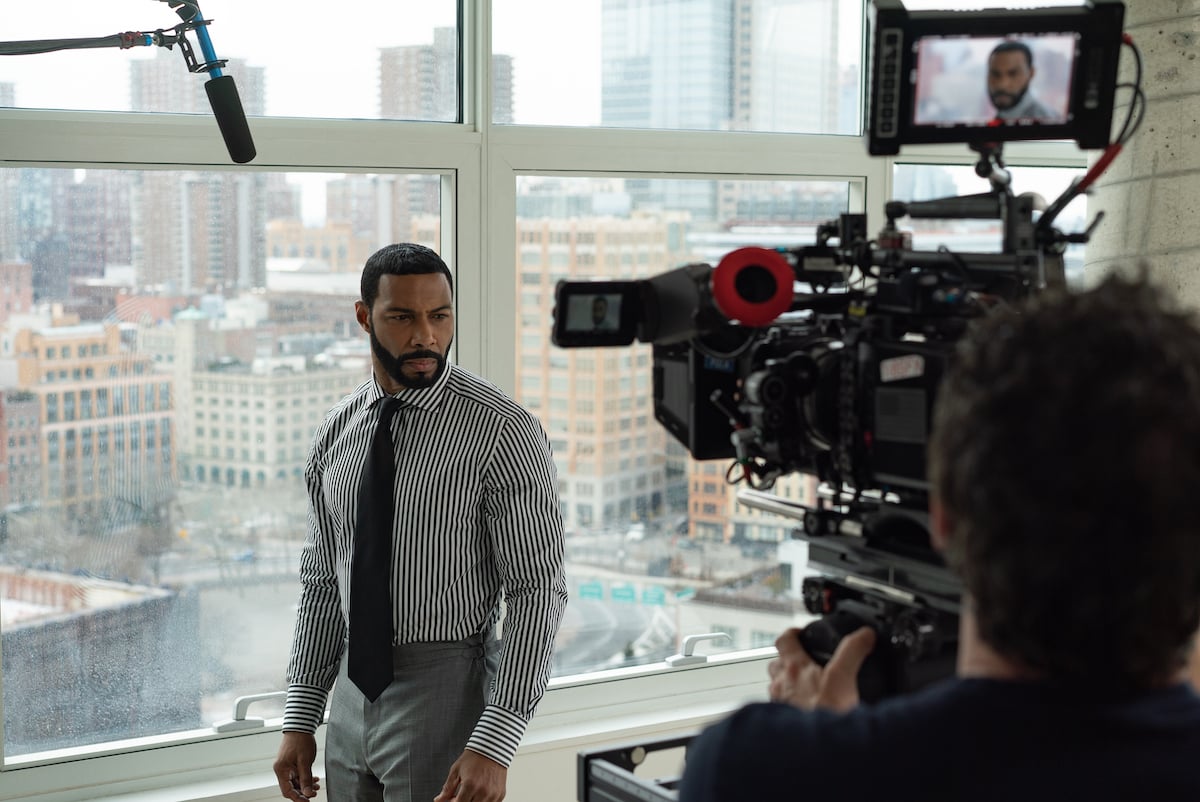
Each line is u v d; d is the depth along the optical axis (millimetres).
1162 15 2326
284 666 2811
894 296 1313
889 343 1275
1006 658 724
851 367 1329
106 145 2521
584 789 1369
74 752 2609
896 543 1316
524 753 2865
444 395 2119
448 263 2855
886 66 1289
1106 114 1312
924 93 1301
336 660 2271
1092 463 668
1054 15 1283
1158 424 669
